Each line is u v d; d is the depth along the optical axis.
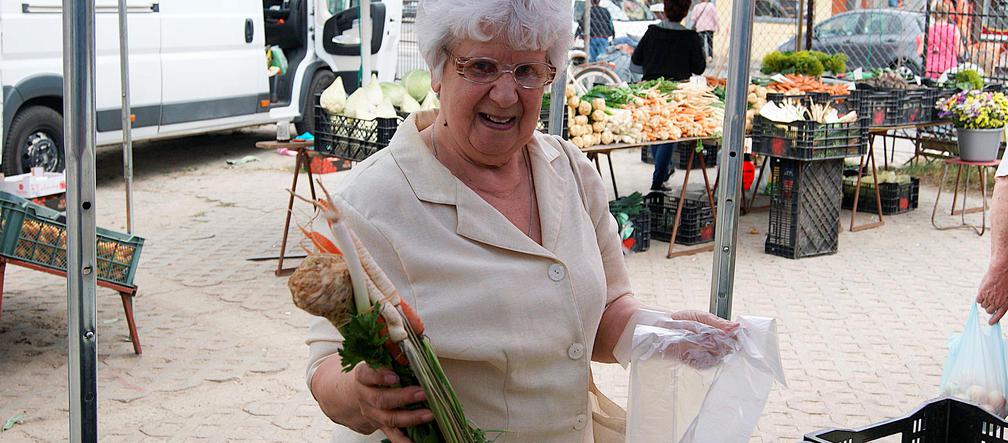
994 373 3.87
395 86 6.76
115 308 5.93
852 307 6.24
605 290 2.00
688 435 1.93
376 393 1.65
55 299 6.07
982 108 8.19
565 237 1.96
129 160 5.92
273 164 10.91
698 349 1.96
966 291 6.59
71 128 2.14
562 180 2.02
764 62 9.99
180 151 11.73
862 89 8.68
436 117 2.01
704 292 6.57
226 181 9.99
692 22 14.40
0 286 4.84
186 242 7.57
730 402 1.94
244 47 10.57
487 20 1.71
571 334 1.92
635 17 17.23
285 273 6.73
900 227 8.57
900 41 14.27
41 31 8.82
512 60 1.77
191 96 10.01
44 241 4.91
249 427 4.34
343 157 6.50
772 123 7.39
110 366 4.99
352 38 11.86
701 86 8.42
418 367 1.59
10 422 4.27
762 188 10.14
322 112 6.57
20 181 5.93
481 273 1.84
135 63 9.38
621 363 2.13
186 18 9.84
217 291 6.30
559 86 3.67
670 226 7.96
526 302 1.86
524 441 1.91
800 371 5.11
